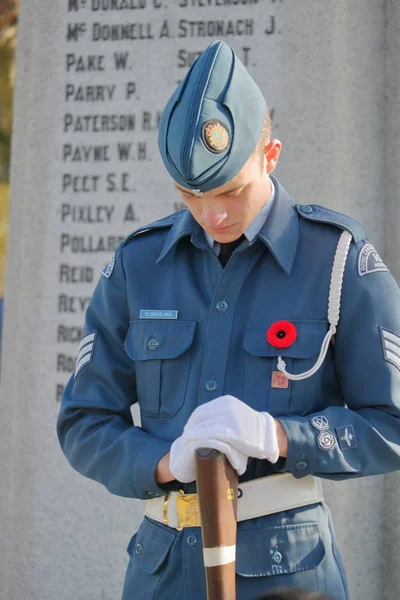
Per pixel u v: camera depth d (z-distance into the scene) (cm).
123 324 313
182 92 276
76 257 541
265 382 283
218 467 249
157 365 295
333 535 291
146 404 298
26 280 547
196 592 274
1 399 553
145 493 282
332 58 507
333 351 291
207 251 300
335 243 294
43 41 552
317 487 288
